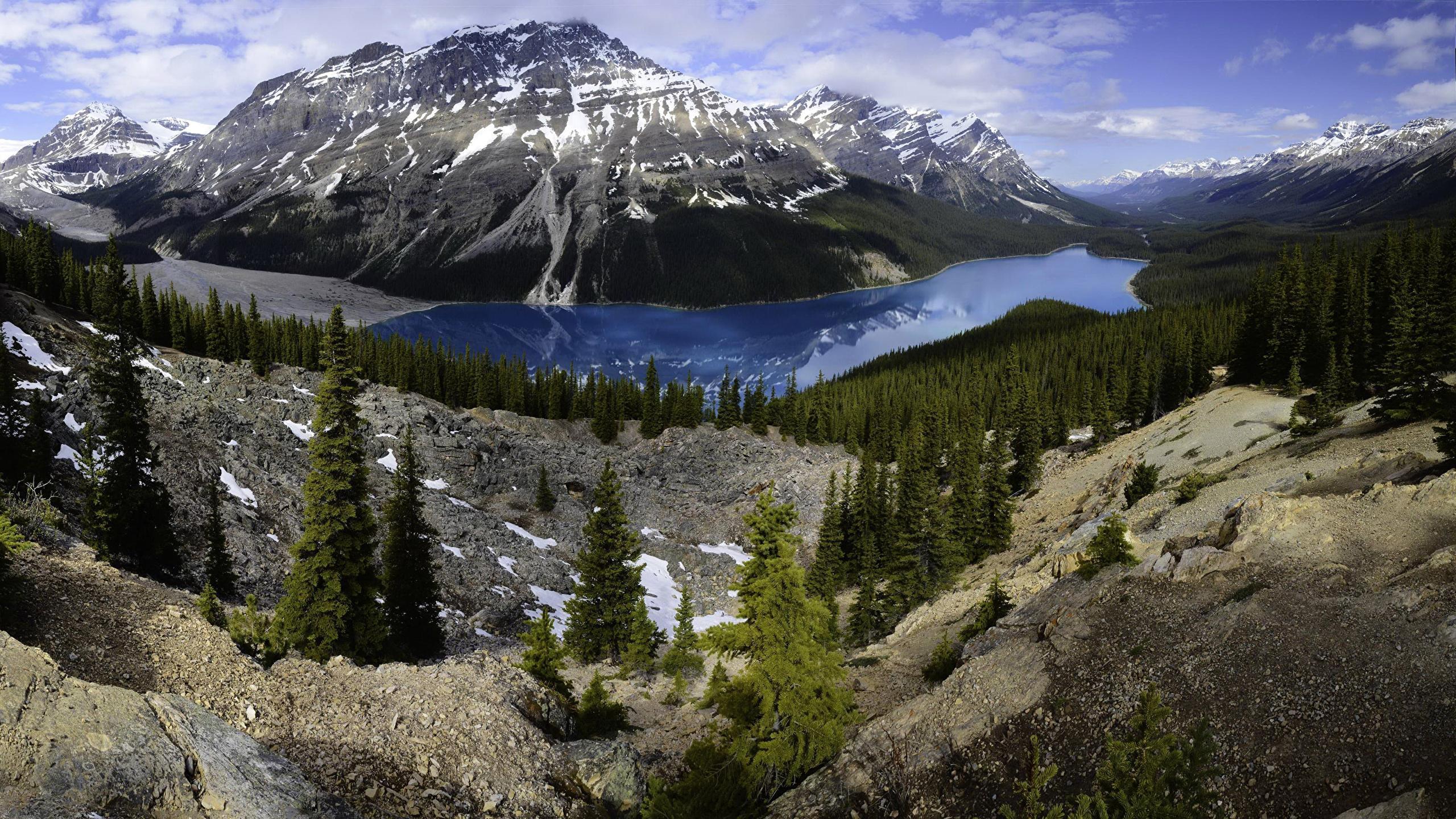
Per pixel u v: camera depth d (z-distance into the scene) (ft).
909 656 129.49
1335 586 75.15
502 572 189.57
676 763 91.91
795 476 320.29
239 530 153.89
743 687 77.82
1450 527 78.18
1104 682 75.31
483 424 345.51
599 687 101.09
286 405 252.83
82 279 337.72
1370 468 118.83
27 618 63.41
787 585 74.79
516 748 75.25
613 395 422.00
